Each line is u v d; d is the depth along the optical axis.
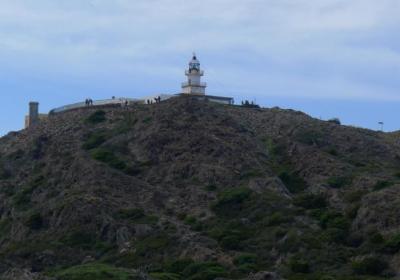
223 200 106.75
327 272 85.56
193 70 161.12
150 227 99.31
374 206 96.56
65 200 106.12
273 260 90.06
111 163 118.94
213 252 91.25
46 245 97.62
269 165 121.31
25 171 124.44
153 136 124.81
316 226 97.88
